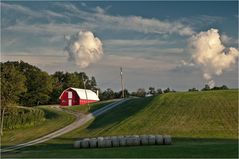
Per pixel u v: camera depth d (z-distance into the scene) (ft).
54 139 244.01
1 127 292.81
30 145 217.77
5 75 309.63
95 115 330.95
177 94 325.62
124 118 284.20
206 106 276.41
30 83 510.58
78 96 474.08
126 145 168.45
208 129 229.45
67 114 356.79
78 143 174.09
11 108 314.96
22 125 315.78
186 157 114.32
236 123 235.81
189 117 257.34
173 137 212.43
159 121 256.93
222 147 133.80
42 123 328.49
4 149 200.03
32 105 515.09
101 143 170.40
